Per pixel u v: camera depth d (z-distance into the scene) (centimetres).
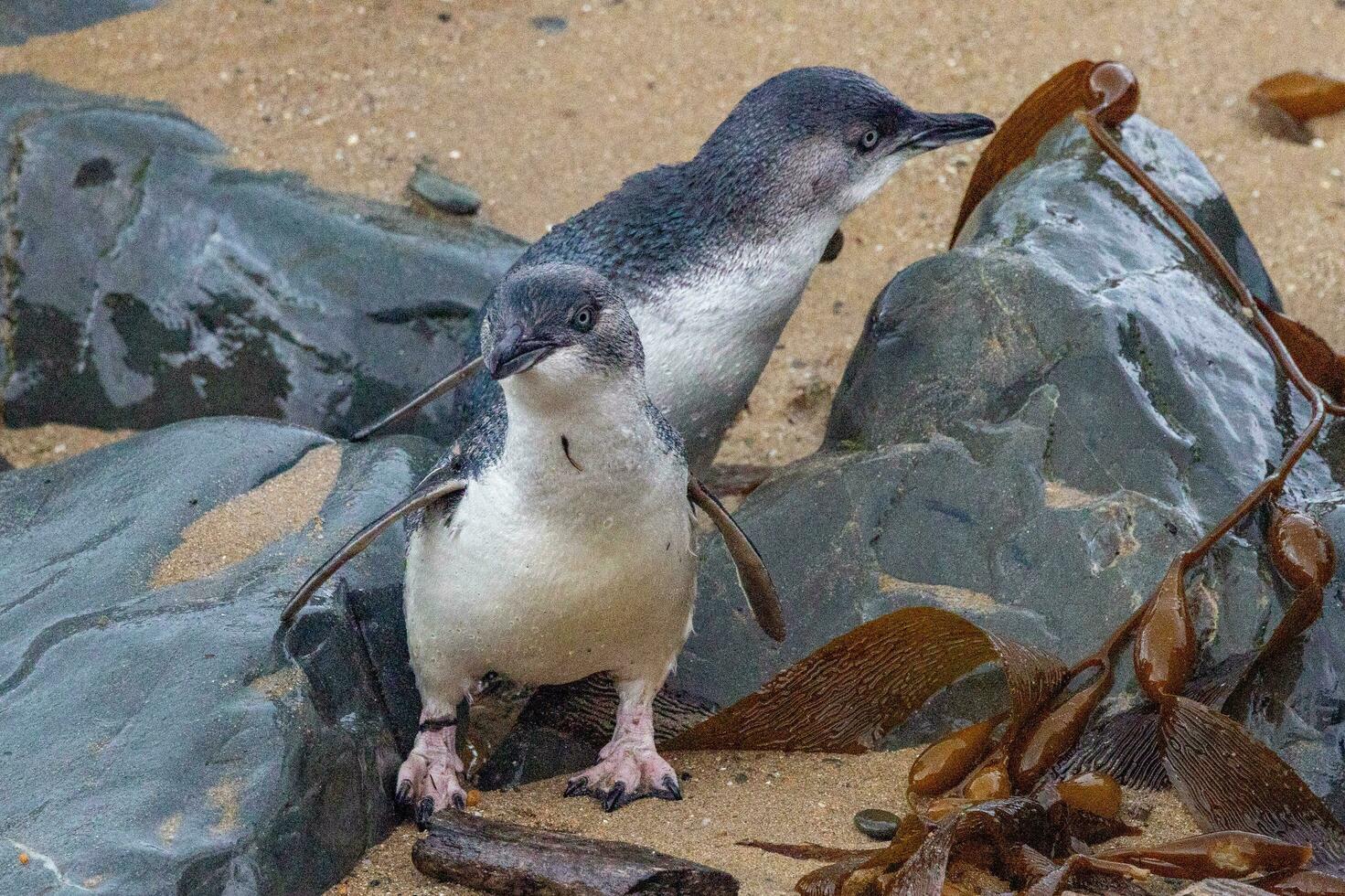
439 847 616
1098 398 792
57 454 1055
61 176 1107
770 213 853
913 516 782
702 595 779
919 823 600
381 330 1039
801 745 724
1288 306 1104
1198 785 646
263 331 1046
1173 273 873
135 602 701
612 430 598
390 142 1215
